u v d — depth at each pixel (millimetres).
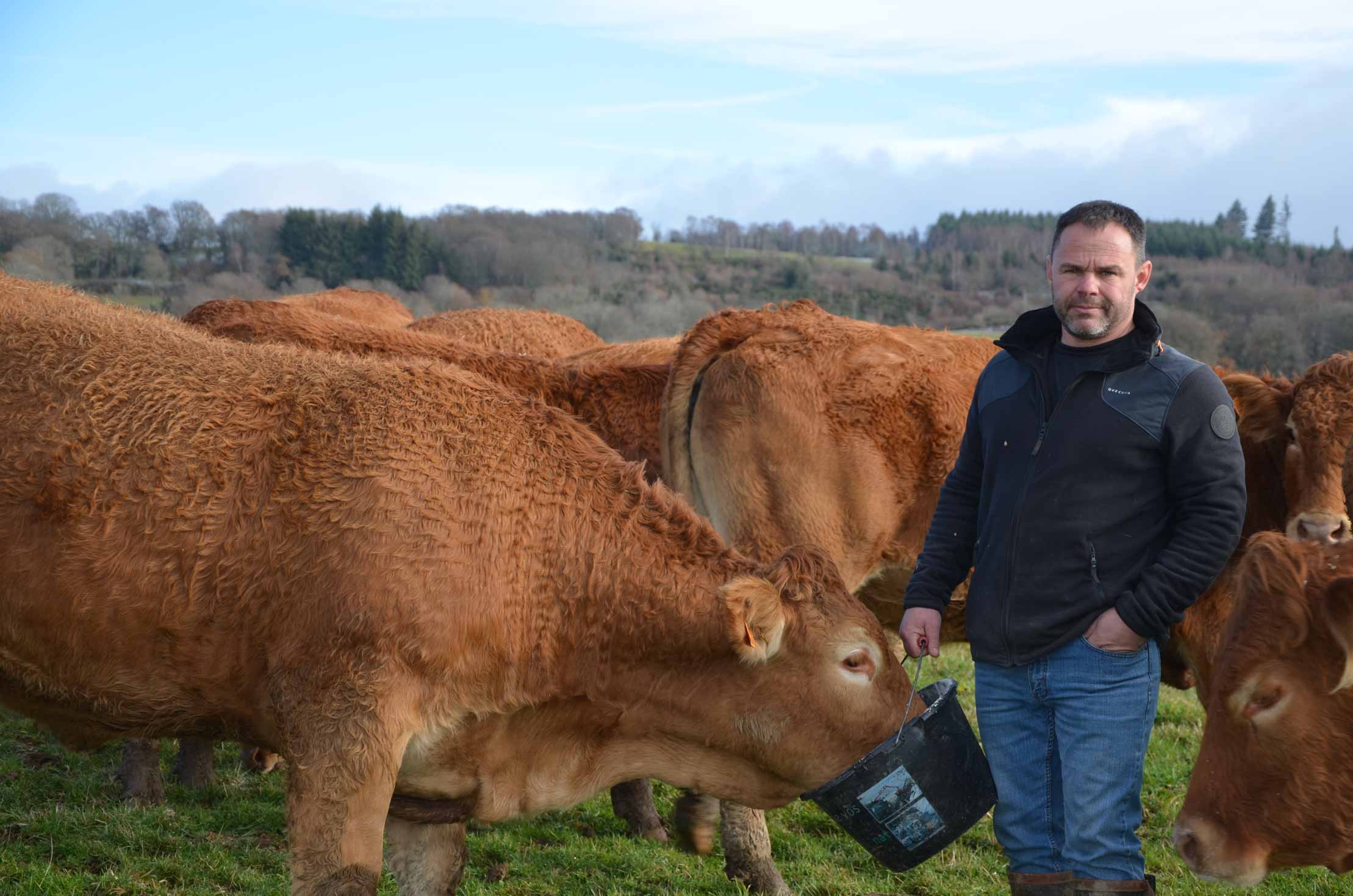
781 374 4805
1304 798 2695
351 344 5898
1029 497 3160
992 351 5125
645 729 3555
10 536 3291
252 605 3229
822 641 3406
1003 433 3281
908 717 3447
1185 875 4781
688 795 4719
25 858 4426
